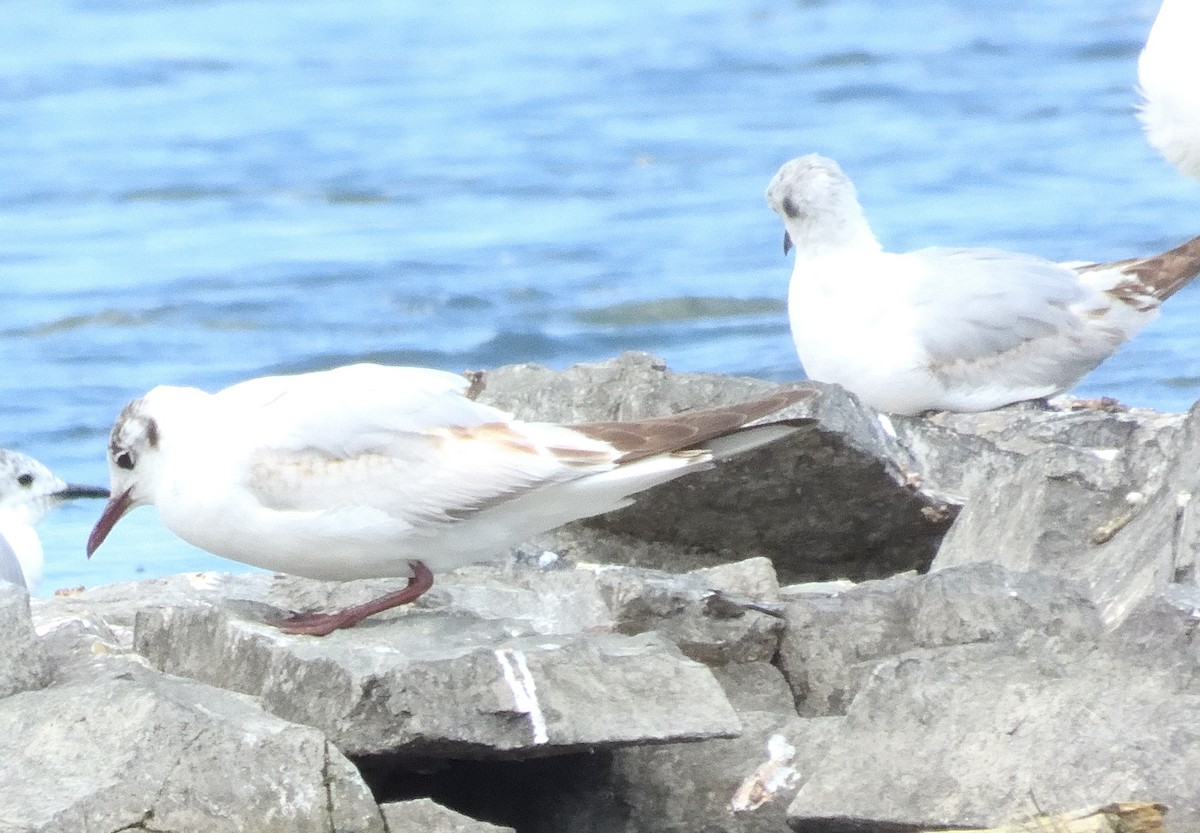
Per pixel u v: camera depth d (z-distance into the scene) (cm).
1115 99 3772
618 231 3038
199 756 912
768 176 3338
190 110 4109
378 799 1042
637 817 1023
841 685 1084
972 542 1191
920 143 3472
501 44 4766
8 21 5184
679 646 1100
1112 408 1633
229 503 1029
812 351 1636
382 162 3581
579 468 1027
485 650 970
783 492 1293
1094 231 2755
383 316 2631
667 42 4678
